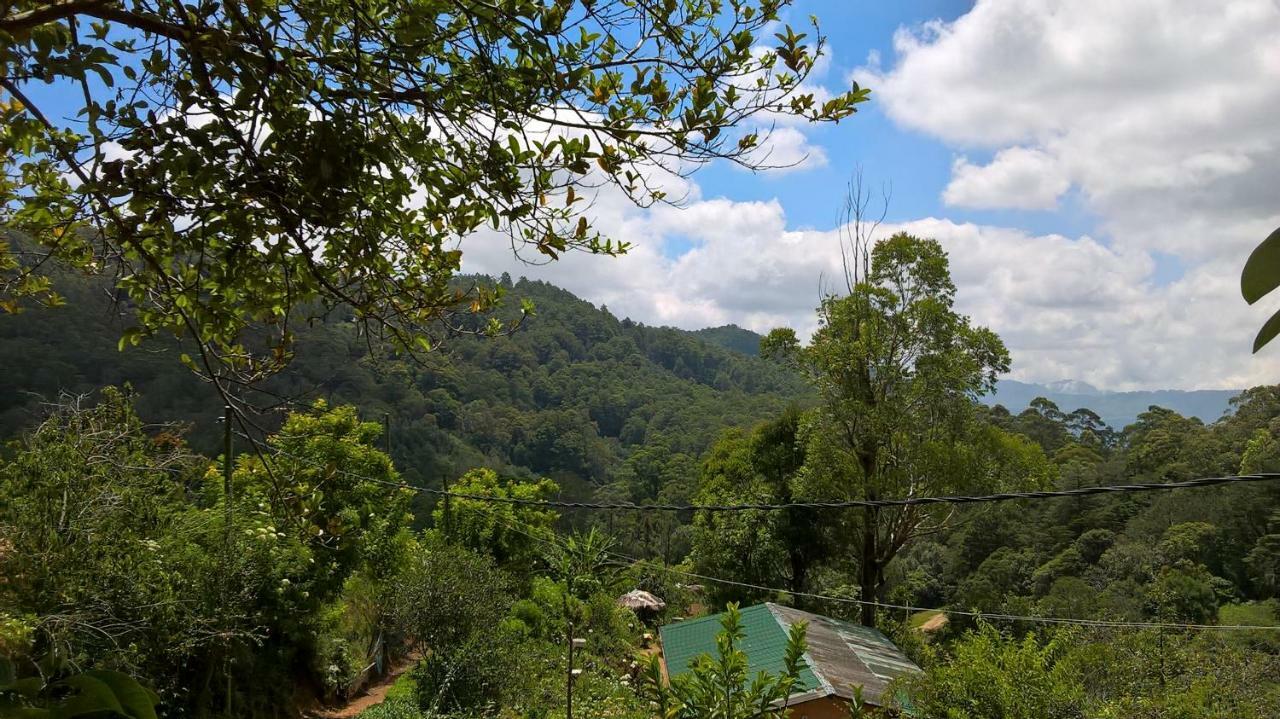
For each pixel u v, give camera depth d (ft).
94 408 30.30
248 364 11.19
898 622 87.66
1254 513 110.22
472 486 89.81
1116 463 168.35
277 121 8.42
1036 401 269.85
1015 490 77.10
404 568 61.52
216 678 37.32
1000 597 117.19
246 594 37.14
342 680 55.62
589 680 62.13
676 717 15.66
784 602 96.37
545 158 9.98
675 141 9.88
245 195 8.79
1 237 11.20
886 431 77.00
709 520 102.83
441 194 10.16
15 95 7.59
